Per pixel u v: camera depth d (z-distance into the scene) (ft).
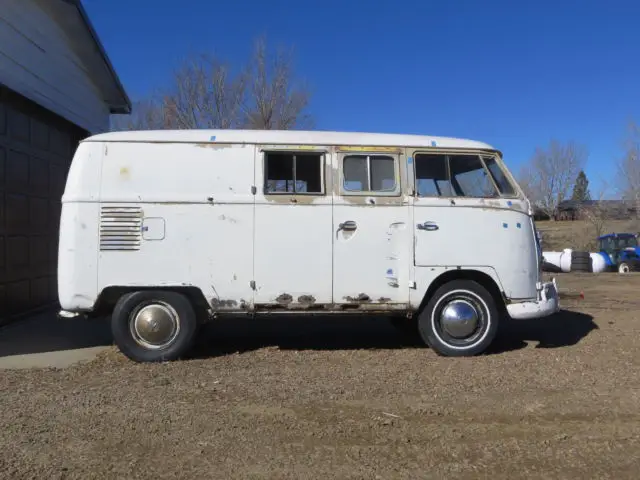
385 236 21.81
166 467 12.41
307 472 12.26
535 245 22.95
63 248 20.66
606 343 24.90
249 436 14.14
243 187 21.35
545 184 192.34
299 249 21.48
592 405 16.65
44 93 30.91
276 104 77.10
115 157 21.01
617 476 12.25
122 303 20.98
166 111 76.95
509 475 12.25
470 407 16.43
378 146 22.08
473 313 22.43
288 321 30.58
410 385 18.51
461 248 22.08
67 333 26.86
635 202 134.00
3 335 26.40
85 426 14.66
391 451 13.38
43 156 32.65
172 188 21.06
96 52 35.58
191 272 21.02
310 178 21.90
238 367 20.72
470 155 22.65
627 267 81.97
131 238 20.80
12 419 15.08
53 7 30.86
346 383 18.70
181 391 17.66
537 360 21.88
